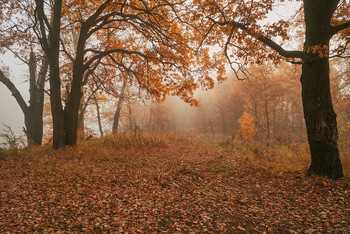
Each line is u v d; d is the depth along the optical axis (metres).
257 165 8.39
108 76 15.11
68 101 11.45
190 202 5.25
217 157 10.62
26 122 14.57
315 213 4.44
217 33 9.32
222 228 4.07
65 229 3.86
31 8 12.90
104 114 27.12
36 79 15.59
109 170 7.64
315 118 6.46
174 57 12.32
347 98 18.58
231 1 8.09
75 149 10.45
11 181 6.28
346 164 7.86
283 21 6.40
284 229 3.99
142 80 13.45
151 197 5.48
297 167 7.71
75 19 14.03
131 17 11.21
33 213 4.33
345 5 7.60
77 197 5.23
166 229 4.04
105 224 4.07
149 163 8.96
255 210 4.75
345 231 3.72
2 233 3.55
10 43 13.39
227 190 6.02
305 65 6.74
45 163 8.33
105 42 14.38
